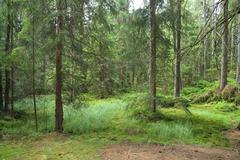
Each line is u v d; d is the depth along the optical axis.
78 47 14.94
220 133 15.04
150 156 10.76
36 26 14.43
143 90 19.48
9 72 19.36
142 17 18.39
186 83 37.41
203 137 14.02
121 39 24.23
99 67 16.12
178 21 16.81
